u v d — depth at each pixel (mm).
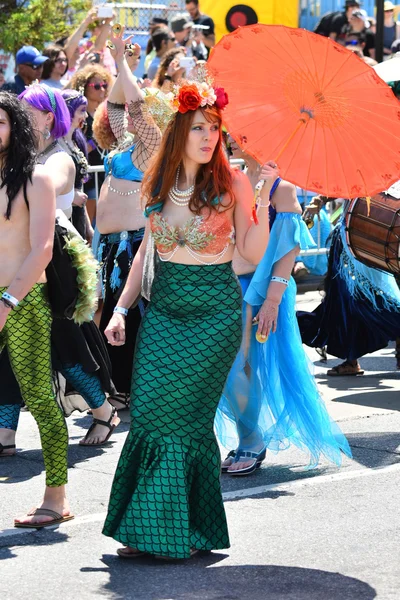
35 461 6961
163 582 4895
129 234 7859
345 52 4836
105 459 6969
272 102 5129
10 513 5906
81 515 5844
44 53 11195
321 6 15617
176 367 5074
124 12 14148
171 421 5078
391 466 6648
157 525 5043
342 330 9055
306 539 5426
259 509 5895
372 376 9375
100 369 7109
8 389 6988
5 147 5320
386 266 7715
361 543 5359
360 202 7684
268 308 6211
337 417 7848
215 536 5172
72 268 5652
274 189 6309
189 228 5066
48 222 5359
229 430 6707
